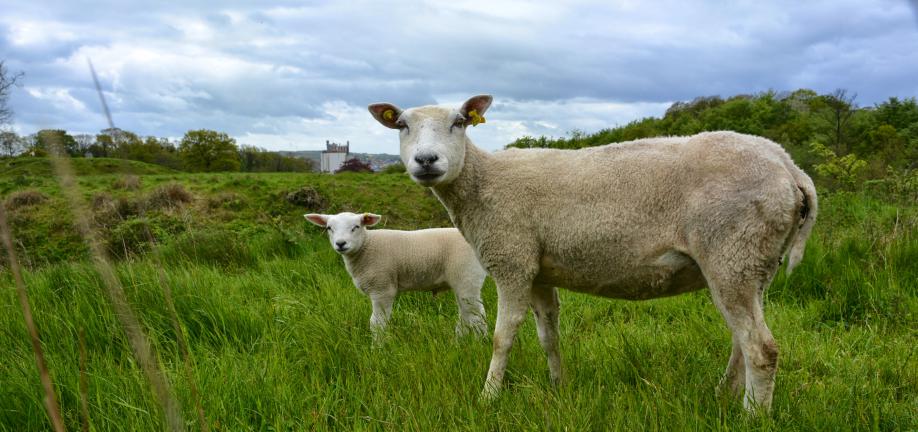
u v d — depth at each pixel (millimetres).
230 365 3660
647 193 3107
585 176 3279
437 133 3518
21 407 3086
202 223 12742
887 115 24844
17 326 4211
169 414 1131
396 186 19562
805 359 3936
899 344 4004
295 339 4375
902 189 9523
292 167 60375
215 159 54906
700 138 3160
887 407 3035
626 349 3852
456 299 5664
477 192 3529
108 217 8789
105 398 3137
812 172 15805
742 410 2898
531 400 3107
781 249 2996
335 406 3211
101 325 4184
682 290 3328
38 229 13977
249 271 6922
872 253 5668
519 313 3486
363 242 5391
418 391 3262
